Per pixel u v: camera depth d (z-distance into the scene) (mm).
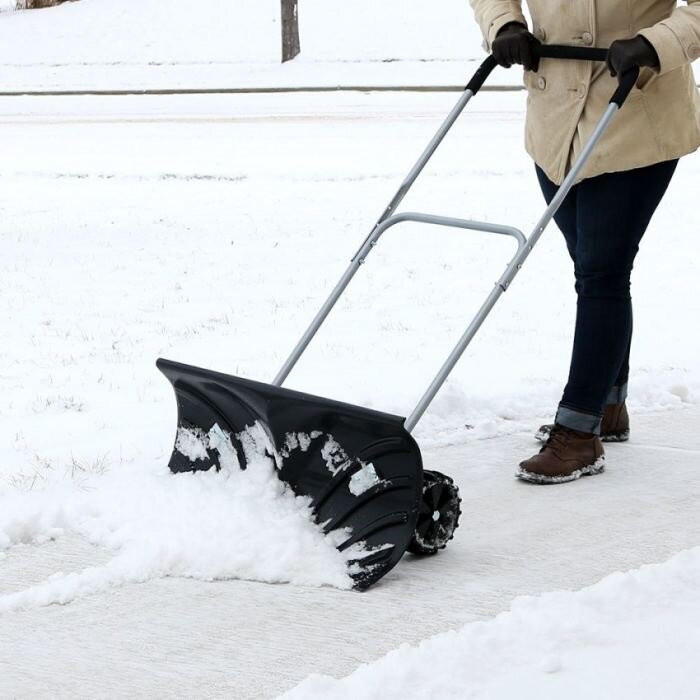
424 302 8781
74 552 3980
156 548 3855
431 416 5684
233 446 4246
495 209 12875
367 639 3297
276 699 2887
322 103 23891
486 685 2926
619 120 4785
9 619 3457
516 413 5863
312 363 6840
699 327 7906
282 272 9969
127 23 38750
